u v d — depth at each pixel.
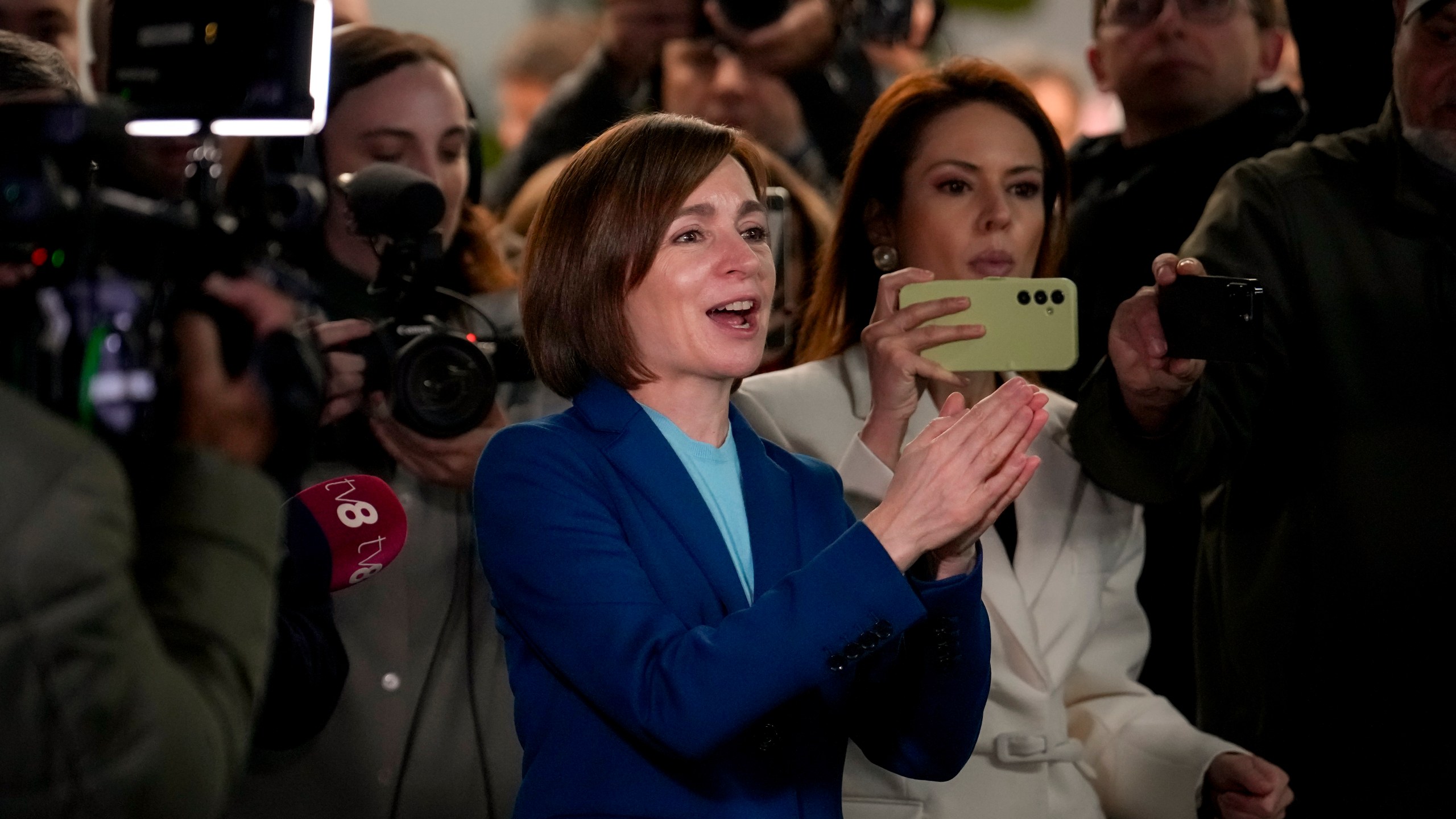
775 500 3.44
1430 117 4.65
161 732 2.21
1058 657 4.61
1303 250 4.85
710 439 3.46
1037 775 4.47
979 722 3.45
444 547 4.50
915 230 4.81
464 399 4.23
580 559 3.12
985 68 4.93
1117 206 6.14
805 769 3.27
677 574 3.22
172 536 2.43
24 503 2.16
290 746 3.80
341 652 3.81
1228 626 5.04
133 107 2.83
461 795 4.38
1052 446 4.85
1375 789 4.68
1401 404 4.70
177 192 3.35
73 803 2.16
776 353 5.57
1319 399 4.80
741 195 3.38
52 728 2.14
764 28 7.23
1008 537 4.74
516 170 7.78
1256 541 4.95
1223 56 6.12
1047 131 4.88
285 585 3.67
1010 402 3.10
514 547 3.19
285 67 2.80
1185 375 4.22
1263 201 4.94
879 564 2.98
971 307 4.36
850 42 7.45
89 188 2.49
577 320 3.38
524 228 6.24
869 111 5.06
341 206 4.75
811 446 4.63
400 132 4.94
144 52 2.85
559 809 3.12
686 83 7.39
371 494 3.81
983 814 4.40
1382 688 4.67
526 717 3.26
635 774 3.11
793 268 5.69
